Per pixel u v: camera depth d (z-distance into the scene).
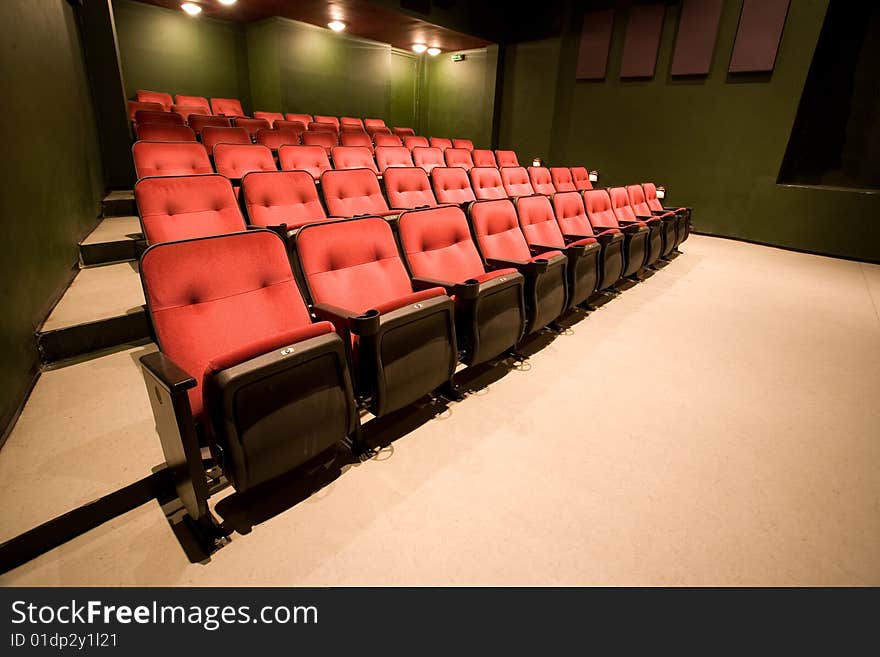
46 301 1.80
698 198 5.59
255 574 1.04
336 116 7.47
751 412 1.81
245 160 3.01
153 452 1.29
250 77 7.32
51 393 1.52
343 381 1.23
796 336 2.62
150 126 3.11
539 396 1.86
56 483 1.16
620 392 1.92
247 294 1.32
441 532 1.18
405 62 8.24
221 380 0.96
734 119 5.13
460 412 1.72
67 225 2.27
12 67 1.81
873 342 2.58
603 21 5.89
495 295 1.72
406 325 1.37
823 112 4.88
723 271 4.03
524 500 1.30
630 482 1.39
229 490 1.29
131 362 1.75
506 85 7.35
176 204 1.96
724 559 1.14
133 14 6.05
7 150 1.64
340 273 1.59
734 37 4.93
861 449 1.60
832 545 1.19
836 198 4.62
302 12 6.11
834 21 4.54
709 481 1.41
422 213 1.91
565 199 2.99
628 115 5.97
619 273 2.88
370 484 1.33
